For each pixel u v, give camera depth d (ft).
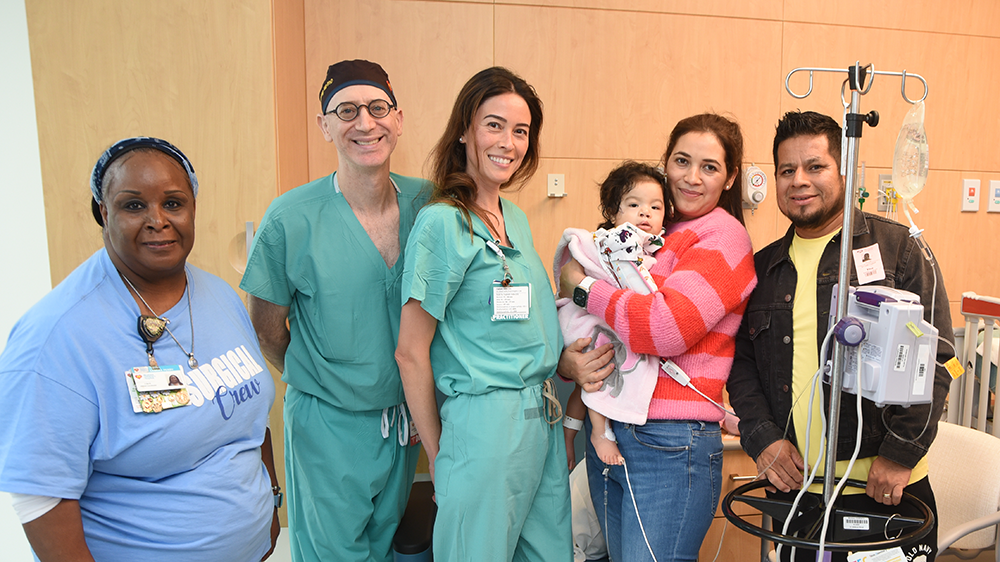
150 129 6.24
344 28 7.81
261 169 6.39
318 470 4.82
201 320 3.50
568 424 5.16
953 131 9.02
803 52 8.59
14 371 2.80
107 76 6.12
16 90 7.06
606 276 4.64
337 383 4.77
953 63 8.89
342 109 4.46
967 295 6.75
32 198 7.22
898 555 3.74
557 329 4.61
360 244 4.79
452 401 4.25
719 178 4.59
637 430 4.41
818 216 4.15
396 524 5.29
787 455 4.24
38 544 2.84
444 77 8.04
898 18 8.71
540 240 8.43
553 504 4.45
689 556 4.33
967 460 5.48
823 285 4.22
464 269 4.12
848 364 3.59
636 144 8.43
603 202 5.14
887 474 3.89
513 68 8.11
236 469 3.46
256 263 4.65
